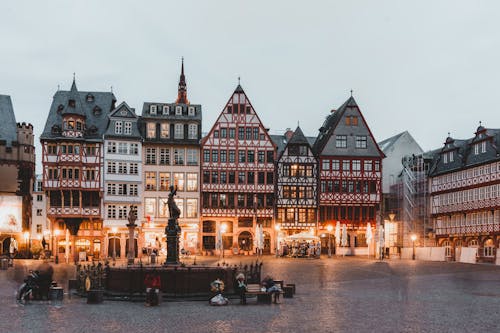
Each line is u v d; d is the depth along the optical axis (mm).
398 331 17125
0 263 42344
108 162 63594
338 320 19031
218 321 18688
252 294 23203
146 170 65312
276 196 67625
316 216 68375
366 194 69312
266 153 68125
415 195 71062
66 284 30578
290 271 39594
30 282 23703
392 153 77125
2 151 66688
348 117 70438
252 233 67312
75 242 62406
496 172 57750
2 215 64125
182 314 20219
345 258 59438
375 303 23547
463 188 63719
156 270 24562
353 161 69625
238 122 67938
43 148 61844
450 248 67000
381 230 57000
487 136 60156
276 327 17641
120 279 24969
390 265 47531
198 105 68500
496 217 57562
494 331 17234
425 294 27047
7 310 20766
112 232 63406
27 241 64938
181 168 66250
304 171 68625
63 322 18219
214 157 67125
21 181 67500
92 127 64062
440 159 70000
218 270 25328
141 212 64500
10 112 69812
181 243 65438
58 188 61562
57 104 64438
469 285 31656
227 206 66875
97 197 63031
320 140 74062
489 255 59562
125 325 17781
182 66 90812
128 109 65375
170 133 66625
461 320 19219
